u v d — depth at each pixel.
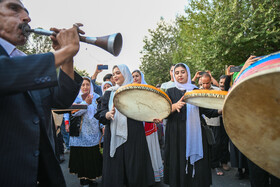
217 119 4.26
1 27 1.10
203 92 2.36
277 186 2.42
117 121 3.06
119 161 2.99
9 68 0.85
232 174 4.21
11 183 0.94
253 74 0.95
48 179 1.14
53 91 1.26
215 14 10.27
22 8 1.15
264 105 1.05
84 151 3.69
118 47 1.07
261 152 1.27
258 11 9.23
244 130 1.24
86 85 4.12
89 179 3.69
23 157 0.97
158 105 2.66
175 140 2.99
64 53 0.97
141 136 3.13
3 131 0.94
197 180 2.81
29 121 1.03
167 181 3.07
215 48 10.20
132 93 2.53
